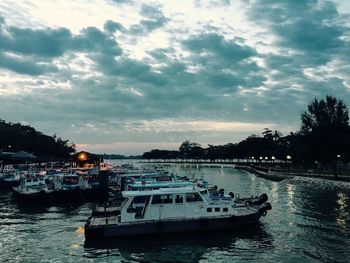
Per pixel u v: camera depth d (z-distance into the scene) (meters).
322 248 25.72
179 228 28.17
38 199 48.09
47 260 24.08
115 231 27.38
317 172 91.56
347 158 88.31
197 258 24.14
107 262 23.64
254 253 24.91
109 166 95.81
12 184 70.38
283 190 65.56
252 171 140.25
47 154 148.88
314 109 104.62
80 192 49.12
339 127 86.62
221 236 28.78
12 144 124.19
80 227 33.50
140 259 24.09
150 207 28.58
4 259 24.33
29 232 31.66
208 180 98.88
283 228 31.81
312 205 45.12
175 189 29.95
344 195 54.22
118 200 39.84
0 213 41.81
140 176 56.62
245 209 32.44
